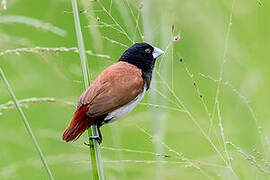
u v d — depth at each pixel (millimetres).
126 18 9688
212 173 8953
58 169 10742
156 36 10305
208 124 11531
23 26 11758
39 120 11695
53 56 10266
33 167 10727
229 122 11070
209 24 12414
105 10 9203
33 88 11773
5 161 11258
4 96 12016
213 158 9766
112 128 9977
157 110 9852
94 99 8977
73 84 11016
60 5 12016
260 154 8625
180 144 11391
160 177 9656
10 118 11703
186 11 12328
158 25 10312
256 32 12148
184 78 12242
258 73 11594
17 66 11789
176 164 10891
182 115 11719
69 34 11875
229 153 8852
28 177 10711
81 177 10781
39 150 7797
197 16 12375
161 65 9594
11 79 11953
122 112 9438
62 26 11938
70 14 11922
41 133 11406
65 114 11711
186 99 12086
